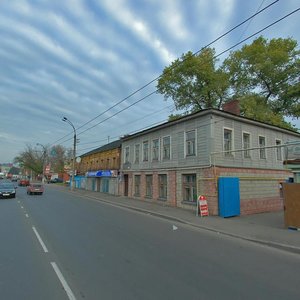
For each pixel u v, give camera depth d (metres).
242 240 10.56
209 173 17.95
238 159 19.53
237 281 5.89
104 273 6.15
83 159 49.62
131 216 16.44
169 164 22.09
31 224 12.55
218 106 33.12
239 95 32.03
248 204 19.00
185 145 20.45
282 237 10.47
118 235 10.48
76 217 15.09
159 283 5.61
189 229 12.75
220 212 16.94
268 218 16.23
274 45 31.17
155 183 23.86
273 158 22.58
